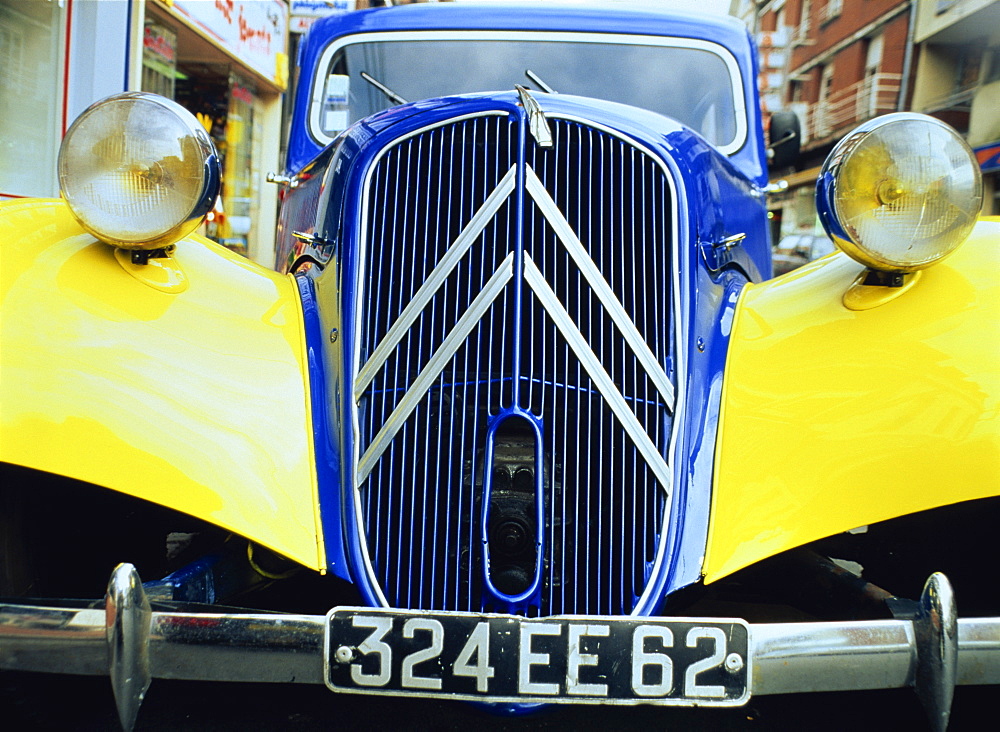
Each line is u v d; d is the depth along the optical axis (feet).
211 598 5.63
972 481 4.80
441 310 5.78
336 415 5.68
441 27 10.64
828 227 5.63
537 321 5.67
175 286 5.88
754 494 5.21
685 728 6.51
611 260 5.84
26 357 5.00
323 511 5.37
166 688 6.99
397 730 6.40
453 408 5.53
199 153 5.60
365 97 10.53
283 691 7.02
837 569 5.87
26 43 20.86
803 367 5.59
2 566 5.29
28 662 4.59
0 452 4.69
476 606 5.30
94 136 5.44
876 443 5.06
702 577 5.15
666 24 10.68
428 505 5.48
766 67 80.48
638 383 5.73
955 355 5.20
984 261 5.63
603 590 5.41
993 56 46.70
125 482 4.83
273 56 34.81
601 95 10.36
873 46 61.67
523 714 4.86
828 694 7.05
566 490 5.48
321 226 6.75
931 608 4.58
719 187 7.04
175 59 27.30
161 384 5.26
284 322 6.19
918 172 5.26
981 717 5.44
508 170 5.82
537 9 10.66
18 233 5.70
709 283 6.36
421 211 5.97
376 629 4.66
